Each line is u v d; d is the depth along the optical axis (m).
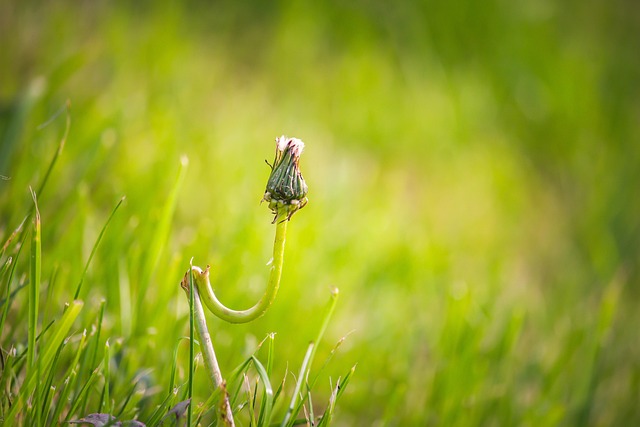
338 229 0.96
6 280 0.66
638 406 0.84
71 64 0.94
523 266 1.17
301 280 0.83
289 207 0.60
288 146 0.60
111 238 0.75
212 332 0.74
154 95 1.08
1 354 0.64
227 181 0.96
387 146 1.31
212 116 1.13
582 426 0.81
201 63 1.29
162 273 0.74
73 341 0.70
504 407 0.78
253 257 0.82
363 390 0.78
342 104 1.33
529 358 0.85
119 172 0.86
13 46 1.07
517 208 1.29
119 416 0.64
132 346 0.70
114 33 1.19
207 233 0.81
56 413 0.63
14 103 0.79
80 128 0.86
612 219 1.25
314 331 0.80
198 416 0.63
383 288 0.92
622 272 1.14
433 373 0.79
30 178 0.77
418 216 1.17
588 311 1.03
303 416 0.74
